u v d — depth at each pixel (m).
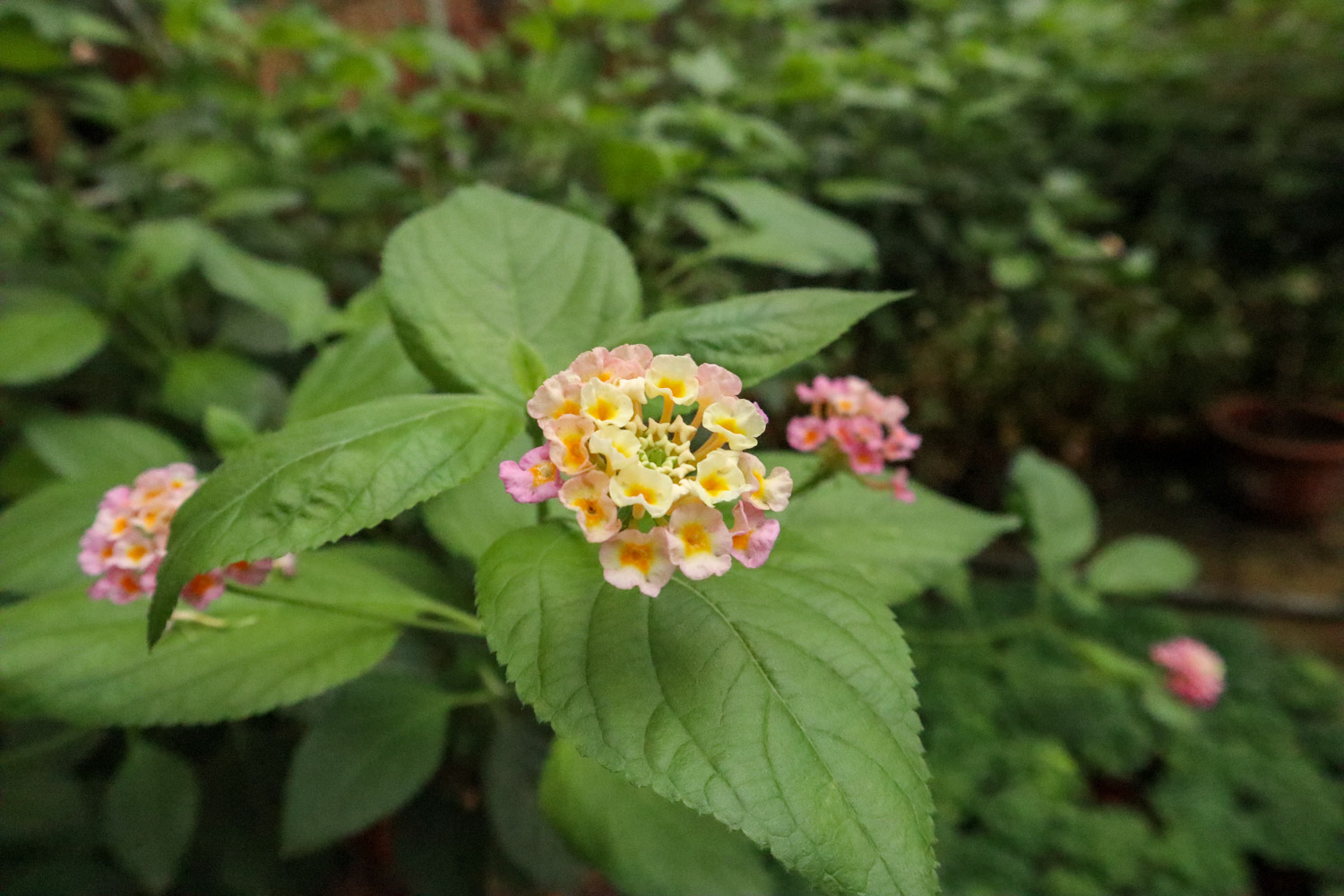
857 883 0.09
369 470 0.11
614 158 0.27
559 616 0.11
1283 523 0.70
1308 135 0.70
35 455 0.26
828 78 0.38
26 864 0.23
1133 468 0.79
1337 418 0.71
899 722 0.10
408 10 0.47
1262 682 0.50
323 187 0.32
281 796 0.24
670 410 0.11
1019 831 0.39
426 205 0.33
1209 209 0.71
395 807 0.20
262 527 0.10
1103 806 0.43
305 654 0.15
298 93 0.35
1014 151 0.53
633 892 0.17
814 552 0.13
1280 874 0.40
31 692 0.14
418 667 0.23
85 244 0.31
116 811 0.20
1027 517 0.31
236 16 0.35
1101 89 0.57
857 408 0.16
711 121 0.32
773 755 0.10
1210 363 0.74
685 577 0.12
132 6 0.36
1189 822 0.40
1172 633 0.53
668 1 0.36
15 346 0.22
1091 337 0.59
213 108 0.35
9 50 0.31
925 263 0.49
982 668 0.49
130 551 0.13
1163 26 0.70
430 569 0.20
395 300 0.15
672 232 0.34
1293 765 0.43
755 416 0.11
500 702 0.24
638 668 0.10
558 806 0.18
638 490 0.10
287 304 0.24
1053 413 0.72
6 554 0.17
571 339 0.15
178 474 0.14
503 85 0.42
